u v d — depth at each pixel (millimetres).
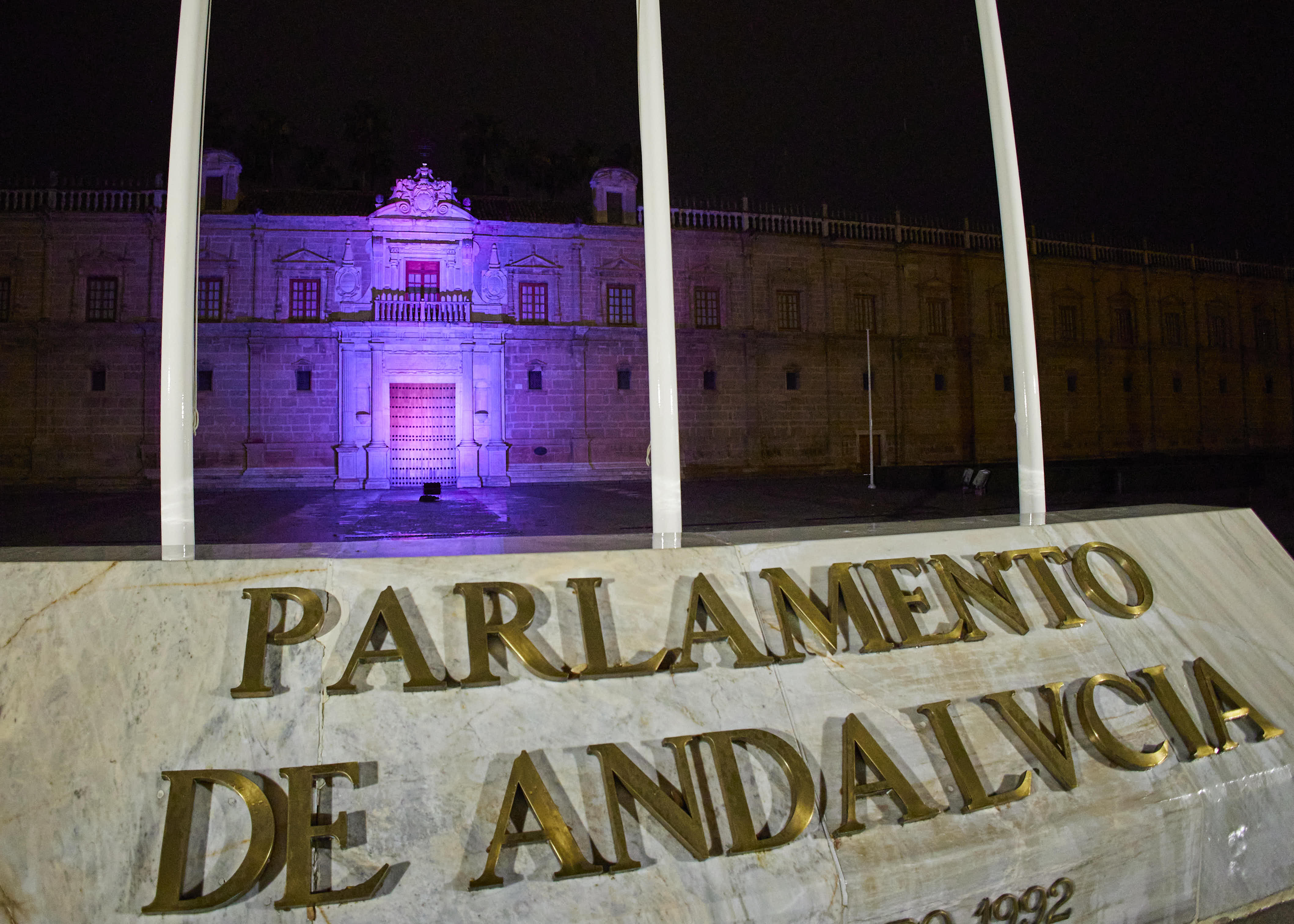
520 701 2557
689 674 2754
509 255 35531
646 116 3979
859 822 2504
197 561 2756
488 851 2234
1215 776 3039
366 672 2545
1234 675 3490
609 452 35781
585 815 2355
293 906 2082
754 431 37938
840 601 3158
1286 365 49938
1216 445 47281
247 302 32969
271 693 2459
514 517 16656
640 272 36750
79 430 31766
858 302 40219
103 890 2121
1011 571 3557
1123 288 45062
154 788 2281
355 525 14586
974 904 2521
